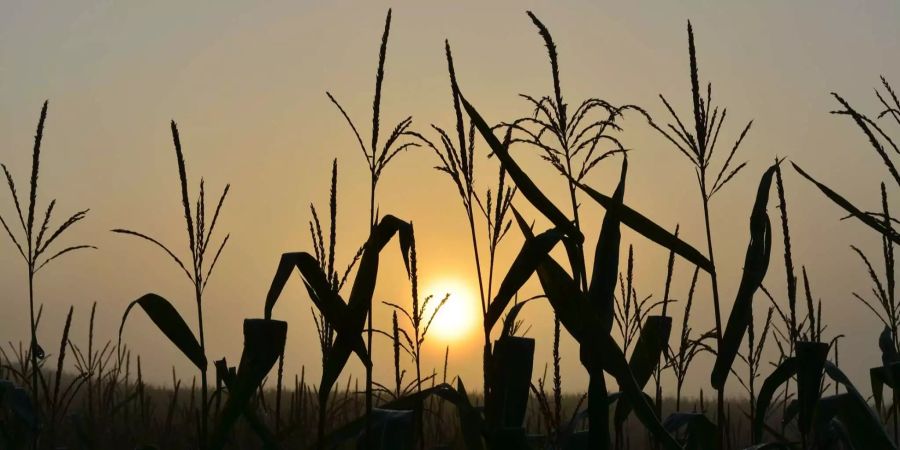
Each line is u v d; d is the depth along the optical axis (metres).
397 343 3.04
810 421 2.49
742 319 2.50
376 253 2.49
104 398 4.89
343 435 2.78
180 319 2.59
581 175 2.46
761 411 2.81
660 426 2.25
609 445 2.29
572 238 2.34
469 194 2.47
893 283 2.95
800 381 2.50
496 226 2.48
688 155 2.47
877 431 2.61
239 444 3.84
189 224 2.56
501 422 2.39
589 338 2.29
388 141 2.46
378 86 2.47
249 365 2.50
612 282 2.38
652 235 2.51
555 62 2.36
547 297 2.35
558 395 2.42
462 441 3.08
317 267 2.48
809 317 2.75
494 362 2.43
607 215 2.41
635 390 2.27
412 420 2.59
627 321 2.99
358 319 2.46
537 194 2.35
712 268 2.48
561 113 2.36
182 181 2.55
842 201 2.58
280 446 2.78
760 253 2.54
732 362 2.50
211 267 2.60
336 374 2.49
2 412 3.87
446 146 2.46
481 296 2.48
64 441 4.46
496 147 2.37
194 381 3.44
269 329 2.51
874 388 3.05
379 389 3.11
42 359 3.55
